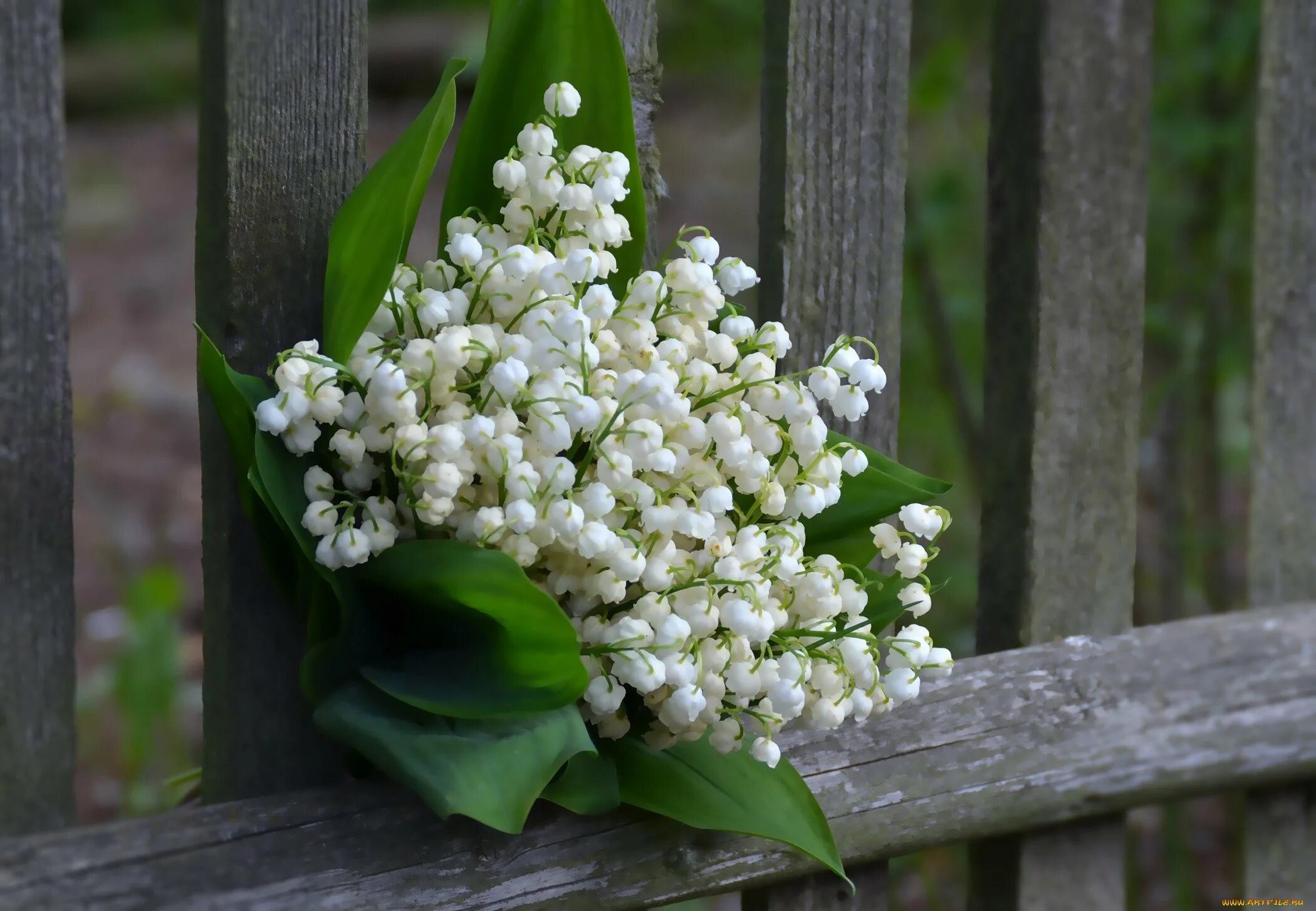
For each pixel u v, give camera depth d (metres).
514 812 0.96
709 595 0.97
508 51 1.00
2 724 0.98
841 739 1.09
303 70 1.01
